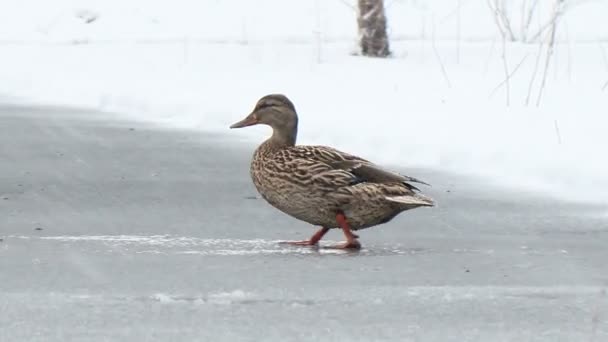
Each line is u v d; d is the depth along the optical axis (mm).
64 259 11234
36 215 13672
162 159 18016
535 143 17500
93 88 26781
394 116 20766
